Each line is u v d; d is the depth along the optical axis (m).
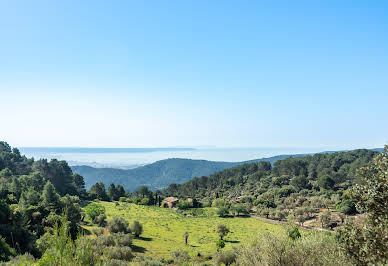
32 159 154.00
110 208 107.31
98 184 141.75
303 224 78.12
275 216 97.12
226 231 70.00
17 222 46.16
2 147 156.25
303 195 127.12
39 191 96.06
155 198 144.38
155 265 31.84
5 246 30.58
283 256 12.70
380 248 9.43
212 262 43.97
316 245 12.88
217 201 135.62
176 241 65.31
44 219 52.50
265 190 153.62
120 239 49.66
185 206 130.12
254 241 14.88
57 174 135.12
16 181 82.88
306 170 185.12
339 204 87.56
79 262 8.72
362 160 157.50
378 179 10.27
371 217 10.35
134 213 101.88
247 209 114.19
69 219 61.41
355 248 10.40
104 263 9.94
